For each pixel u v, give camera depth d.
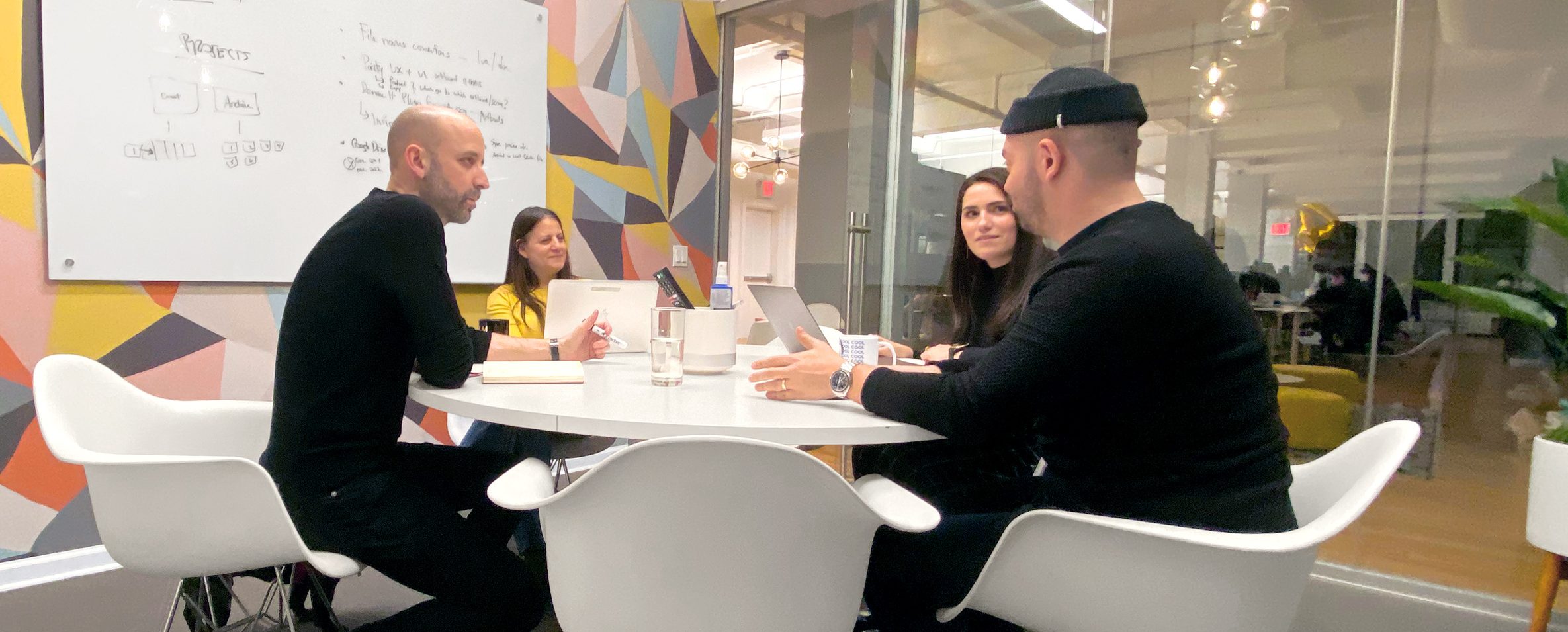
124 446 1.34
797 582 0.84
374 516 1.26
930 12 3.89
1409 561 2.56
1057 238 1.13
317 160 2.80
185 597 1.36
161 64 2.44
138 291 2.46
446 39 3.15
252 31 2.63
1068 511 1.04
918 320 3.94
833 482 0.77
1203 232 3.37
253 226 2.66
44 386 1.15
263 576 1.51
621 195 3.88
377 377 1.33
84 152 2.31
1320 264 3.14
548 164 3.55
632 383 1.46
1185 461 0.95
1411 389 3.05
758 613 0.84
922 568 1.14
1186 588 0.82
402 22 3.02
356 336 1.29
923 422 1.05
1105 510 1.02
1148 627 0.85
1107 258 0.93
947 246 3.84
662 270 2.04
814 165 4.32
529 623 1.40
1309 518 1.12
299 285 1.31
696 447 0.75
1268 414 0.97
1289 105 3.15
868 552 0.89
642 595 0.84
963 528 1.14
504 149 3.36
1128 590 0.84
